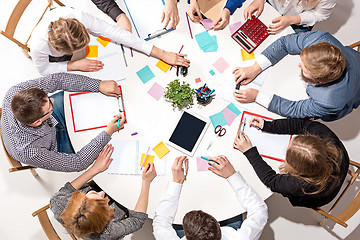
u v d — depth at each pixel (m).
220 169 1.64
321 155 1.47
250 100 1.75
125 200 1.64
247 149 1.68
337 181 1.60
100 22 1.77
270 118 1.76
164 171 1.68
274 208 2.32
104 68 1.79
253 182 1.69
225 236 1.63
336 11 2.54
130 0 1.87
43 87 1.71
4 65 2.44
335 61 1.43
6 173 2.32
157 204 1.64
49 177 2.33
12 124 1.60
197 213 1.47
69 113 1.72
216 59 1.80
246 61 1.80
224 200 1.66
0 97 2.41
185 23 1.84
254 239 1.64
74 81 1.71
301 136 1.54
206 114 1.74
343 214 1.69
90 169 1.67
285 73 1.79
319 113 1.67
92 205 1.51
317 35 1.67
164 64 1.79
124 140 1.70
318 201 1.67
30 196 2.31
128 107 1.74
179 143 1.70
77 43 1.56
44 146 1.69
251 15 1.83
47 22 1.70
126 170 1.67
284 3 1.96
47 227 1.69
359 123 2.44
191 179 1.67
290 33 1.85
